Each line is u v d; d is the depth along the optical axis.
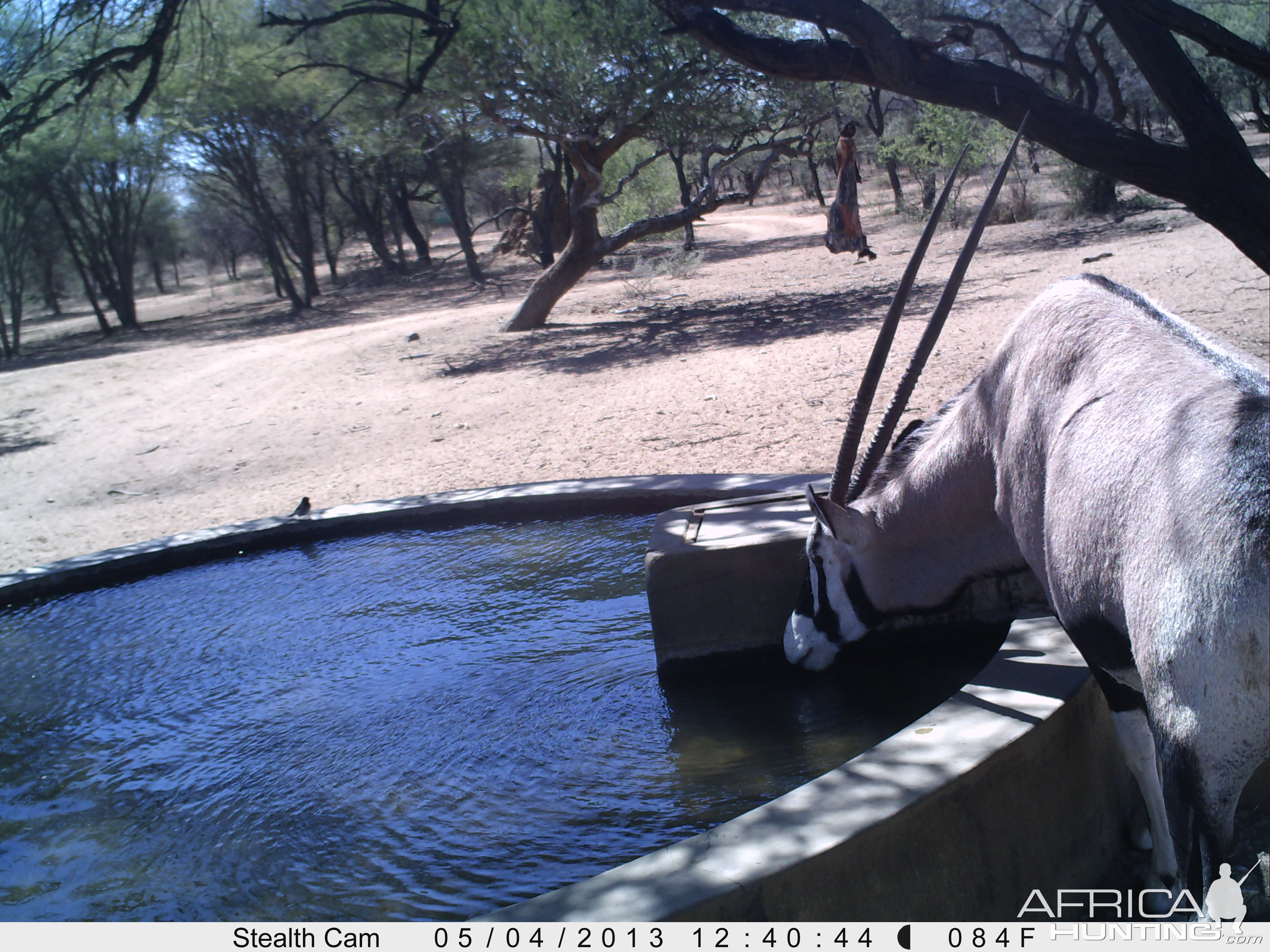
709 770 3.21
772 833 2.07
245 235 52.28
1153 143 4.66
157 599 5.68
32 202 30.08
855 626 3.28
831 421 7.91
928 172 23.78
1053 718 2.44
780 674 3.92
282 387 14.98
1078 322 2.46
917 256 3.14
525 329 17.62
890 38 4.75
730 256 28.50
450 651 4.41
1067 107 4.70
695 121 15.57
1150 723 2.29
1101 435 2.20
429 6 8.52
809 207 45.06
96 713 4.27
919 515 3.02
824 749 3.28
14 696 4.57
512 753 3.45
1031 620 3.15
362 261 44.47
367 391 13.47
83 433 13.63
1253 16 20.44
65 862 3.12
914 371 3.18
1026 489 2.54
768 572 3.93
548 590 4.98
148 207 47.50
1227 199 4.63
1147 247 15.27
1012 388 2.63
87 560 6.06
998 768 2.28
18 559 7.63
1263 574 1.72
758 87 15.45
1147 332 2.29
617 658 4.16
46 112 9.92
